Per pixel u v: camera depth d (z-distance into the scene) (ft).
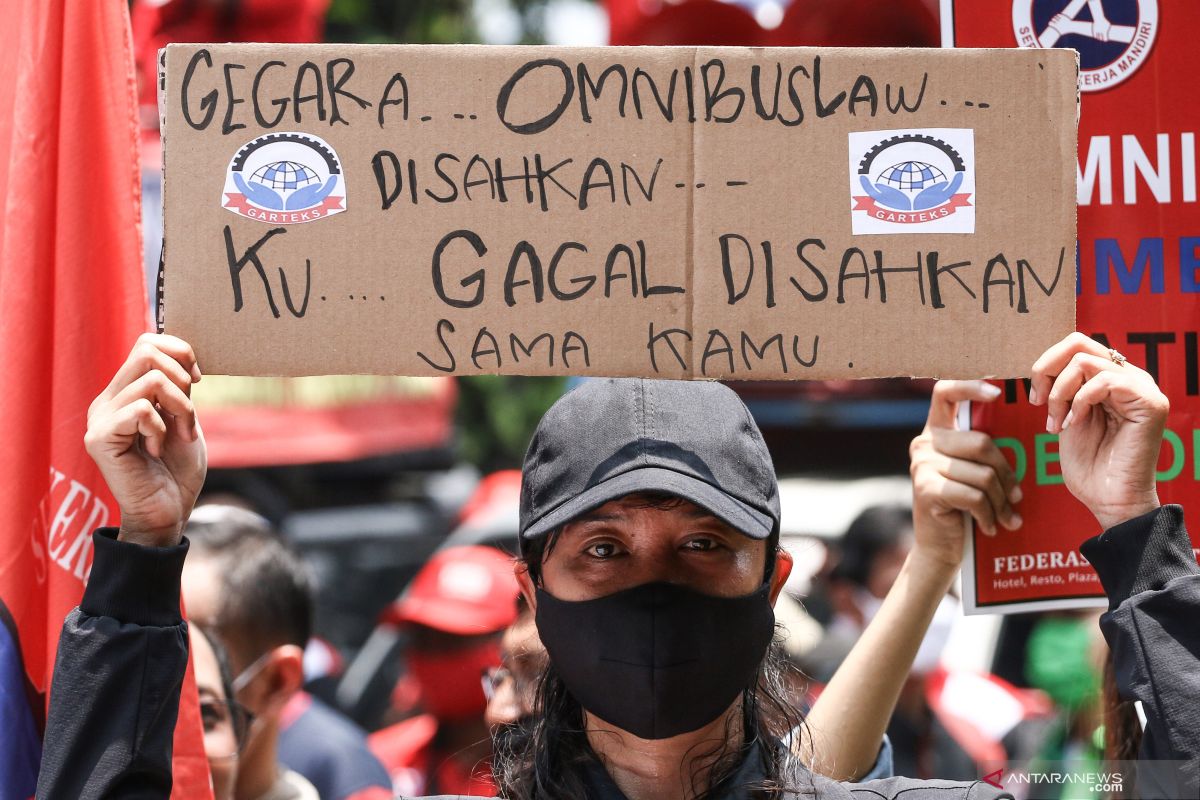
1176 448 9.11
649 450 7.59
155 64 17.61
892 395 24.99
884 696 9.42
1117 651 7.34
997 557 9.27
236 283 7.68
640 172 7.76
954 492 9.26
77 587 8.39
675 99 7.77
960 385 9.39
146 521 7.61
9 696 8.27
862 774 9.34
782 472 25.23
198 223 7.70
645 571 7.63
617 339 7.70
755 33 19.15
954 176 7.73
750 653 7.68
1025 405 9.34
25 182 8.48
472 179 7.75
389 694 23.06
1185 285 9.20
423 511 29.01
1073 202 7.75
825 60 7.77
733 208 7.73
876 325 7.69
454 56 7.79
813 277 7.71
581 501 7.50
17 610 8.35
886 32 18.67
